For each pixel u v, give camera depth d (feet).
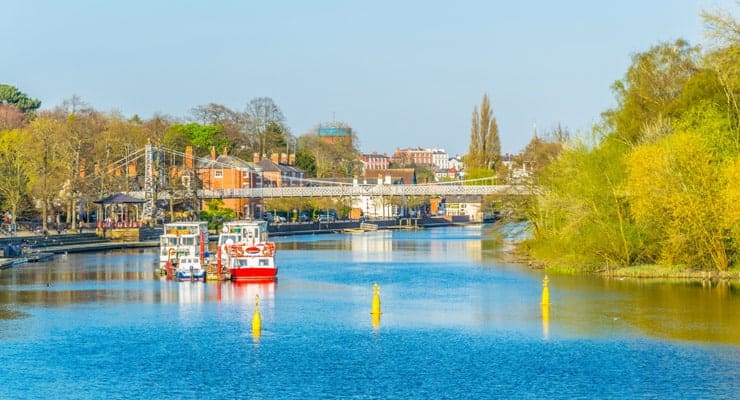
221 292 410.11
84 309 359.05
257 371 256.32
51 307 364.17
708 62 435.12
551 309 340.39
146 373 255.09
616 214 437.99
